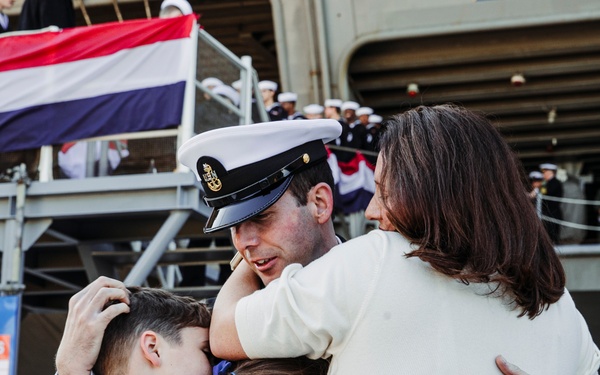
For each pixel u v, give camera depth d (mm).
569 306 1943
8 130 6152
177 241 8078
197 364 1955
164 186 5809
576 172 18188
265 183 2002
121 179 5871
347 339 1781
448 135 1877
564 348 1880
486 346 1780
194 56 6043
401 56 13789
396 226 1854
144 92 6027
